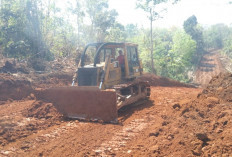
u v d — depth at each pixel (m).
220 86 8.12
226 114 5.65
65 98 8.41
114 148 5.59
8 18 19.33
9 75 13.37
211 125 5.48
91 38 31.33
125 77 9.63
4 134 6.56
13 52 18.59
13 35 19.25
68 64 20.80
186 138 5.17
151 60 28.92
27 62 17.61
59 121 8.00
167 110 8.74
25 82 13.23
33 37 20.81
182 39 40.28
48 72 17.27
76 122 7.81
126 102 8.68
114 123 7.59
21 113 8.80
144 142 5.72
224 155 4.06
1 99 10.95
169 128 6.14
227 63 58.84
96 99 7.86
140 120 7.77
